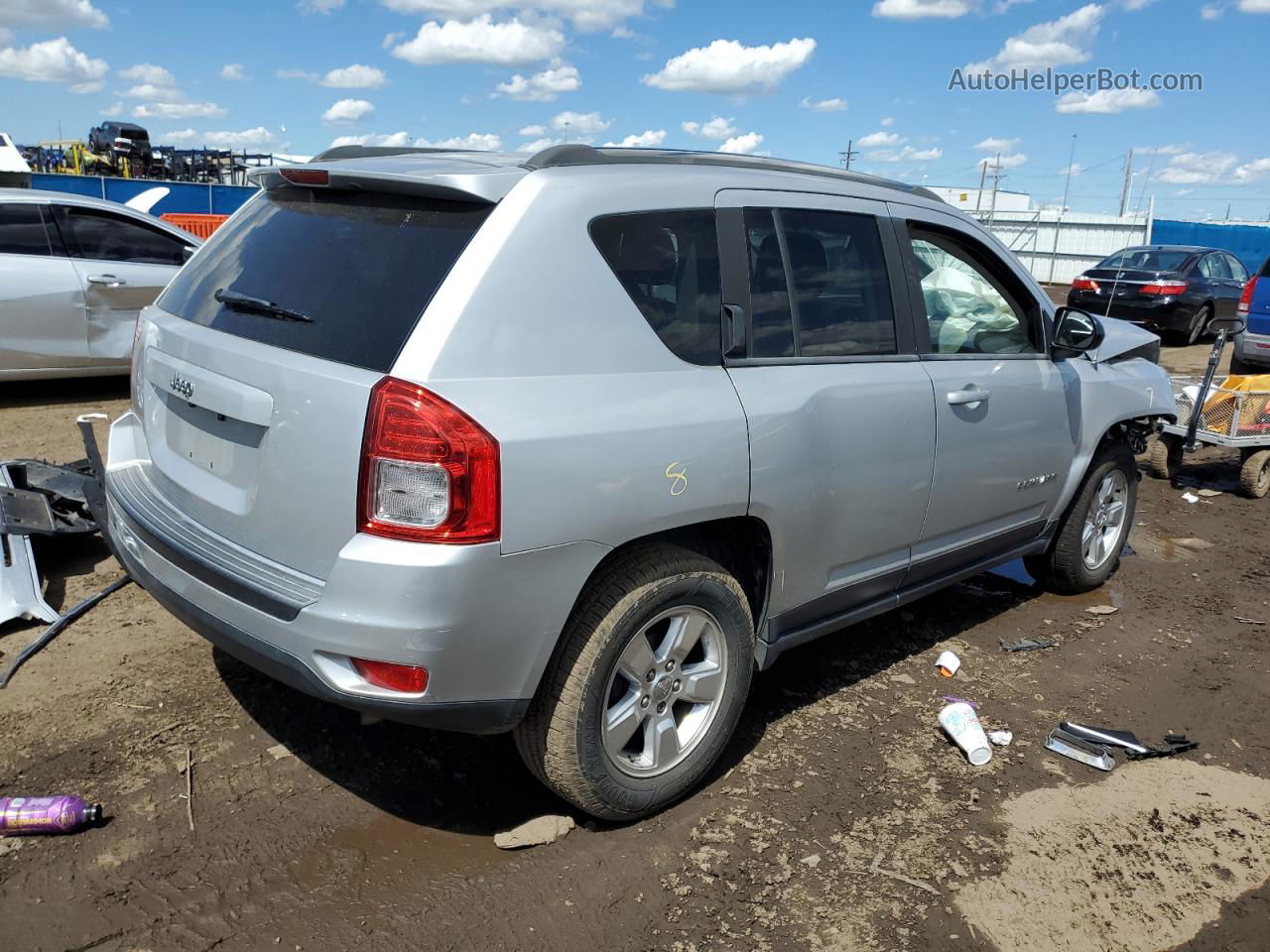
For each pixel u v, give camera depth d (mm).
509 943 2479
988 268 4133
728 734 3158
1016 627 4773
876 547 3543
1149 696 4117
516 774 3205
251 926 2465
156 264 8328
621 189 2754
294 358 2473
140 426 3256
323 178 2801
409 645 2324
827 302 3340
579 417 2498
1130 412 4855
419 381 2303
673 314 2828
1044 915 2730
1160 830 3170
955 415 3736
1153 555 6059
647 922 2588
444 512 2295
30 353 7734
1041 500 4500
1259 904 2842
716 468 2799
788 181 3311
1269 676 4371
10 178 20969
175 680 3572
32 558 4102
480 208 2547
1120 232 33875
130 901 2510
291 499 2428
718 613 2990
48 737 3160
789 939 2568
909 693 3992
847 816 3113
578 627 2637
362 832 2848
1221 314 17016
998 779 3395
